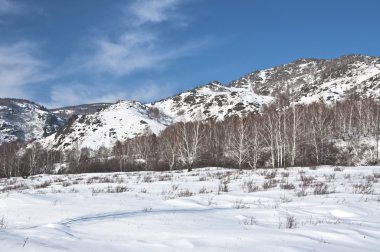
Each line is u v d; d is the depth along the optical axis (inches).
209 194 703.1
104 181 1251.2
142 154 3540.8
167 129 4429.1
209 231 344.8
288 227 363.6
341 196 615.8
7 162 3698.3
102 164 3486.7
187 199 613.0
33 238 310.8
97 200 607.8
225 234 330.0
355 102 3752.5
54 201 587.2
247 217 432.5
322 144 2544.3
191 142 2849.4
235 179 1115.9
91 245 294.4
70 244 294.5
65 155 5064.0
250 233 333.4
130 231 356.5
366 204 518.6
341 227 358.0
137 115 7253.9
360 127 3125.0
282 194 676.1
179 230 352.8
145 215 448.5
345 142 2878.9
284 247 283.7
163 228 366.3
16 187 1242.6
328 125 3051.2
